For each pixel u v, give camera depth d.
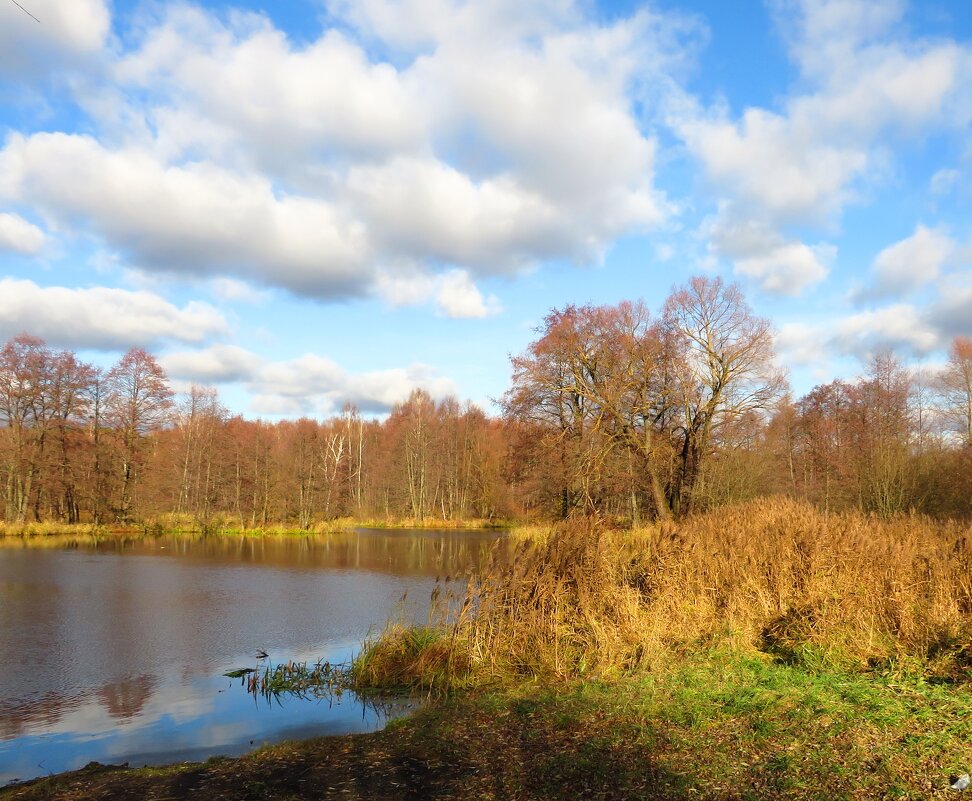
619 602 10.35
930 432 39.81
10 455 40.81
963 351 39.66
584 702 7.46
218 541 38.56
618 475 31.97
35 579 21.62
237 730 8.25
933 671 7.34
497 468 61.47
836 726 5.88
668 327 32.12
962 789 4.60
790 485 41.56
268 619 15.32
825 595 9.99
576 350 32.19
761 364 30.78
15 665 11.50
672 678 7.98
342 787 5.54
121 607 16.83
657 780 5.14
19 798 5.74
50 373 42.09
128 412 45.25
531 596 10.86
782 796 4.71
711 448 32.97
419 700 9.15
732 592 10.70
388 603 17.38
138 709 9.16
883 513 30.05
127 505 44.53
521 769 5.65
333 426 78.25
